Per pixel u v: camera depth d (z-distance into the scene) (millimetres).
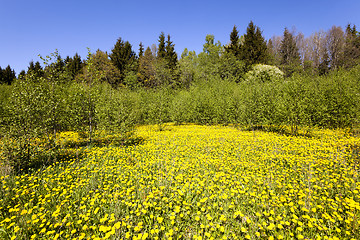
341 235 3451
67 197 4789
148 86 45188
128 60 52031
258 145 10203
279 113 14320
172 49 53125
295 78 14930
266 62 44969
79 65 54562
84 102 11891
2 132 7520
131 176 6258
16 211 4332
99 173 6598
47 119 9273
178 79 46469
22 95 8477
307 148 8781
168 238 3342
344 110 13992
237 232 3631
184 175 6238
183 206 4305
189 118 24359
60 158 8664
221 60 44000
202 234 3559
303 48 55750
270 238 3164
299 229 3297
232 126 20938
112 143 11609
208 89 28391
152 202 4461
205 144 10781
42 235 3670
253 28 47688
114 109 11922
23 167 7445
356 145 9062
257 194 4809
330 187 4930
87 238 3449
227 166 7062
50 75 10297
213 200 4590
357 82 16734
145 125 22844
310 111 14844
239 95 20219
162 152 9406
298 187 4961
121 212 4281
